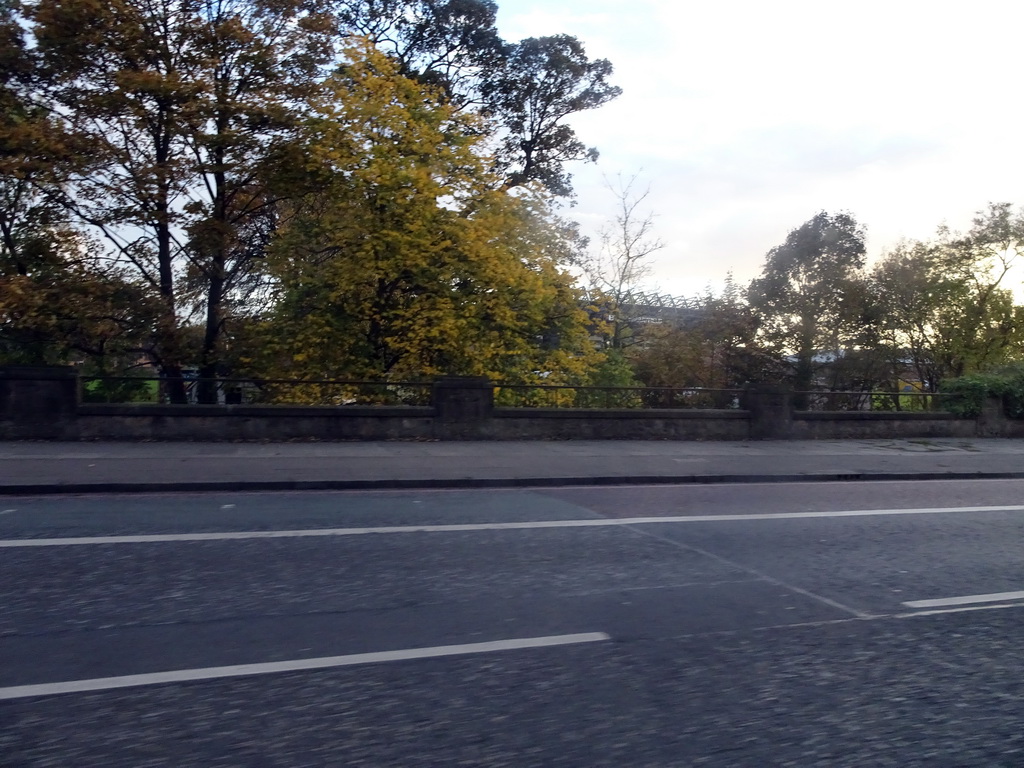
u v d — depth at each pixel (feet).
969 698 16.35
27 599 20.99
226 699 15.35
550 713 15.11
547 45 122.31
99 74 61.26
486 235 66.39
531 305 69.10
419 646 18.28
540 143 128.47
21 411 47.34
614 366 84.99
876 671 17.60
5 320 57.52
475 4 114.93
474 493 38.70
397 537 28.84
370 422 52.01
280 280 67.26
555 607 21.31
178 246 65.00
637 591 22.99
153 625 19.25
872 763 13.64
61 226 63.67
